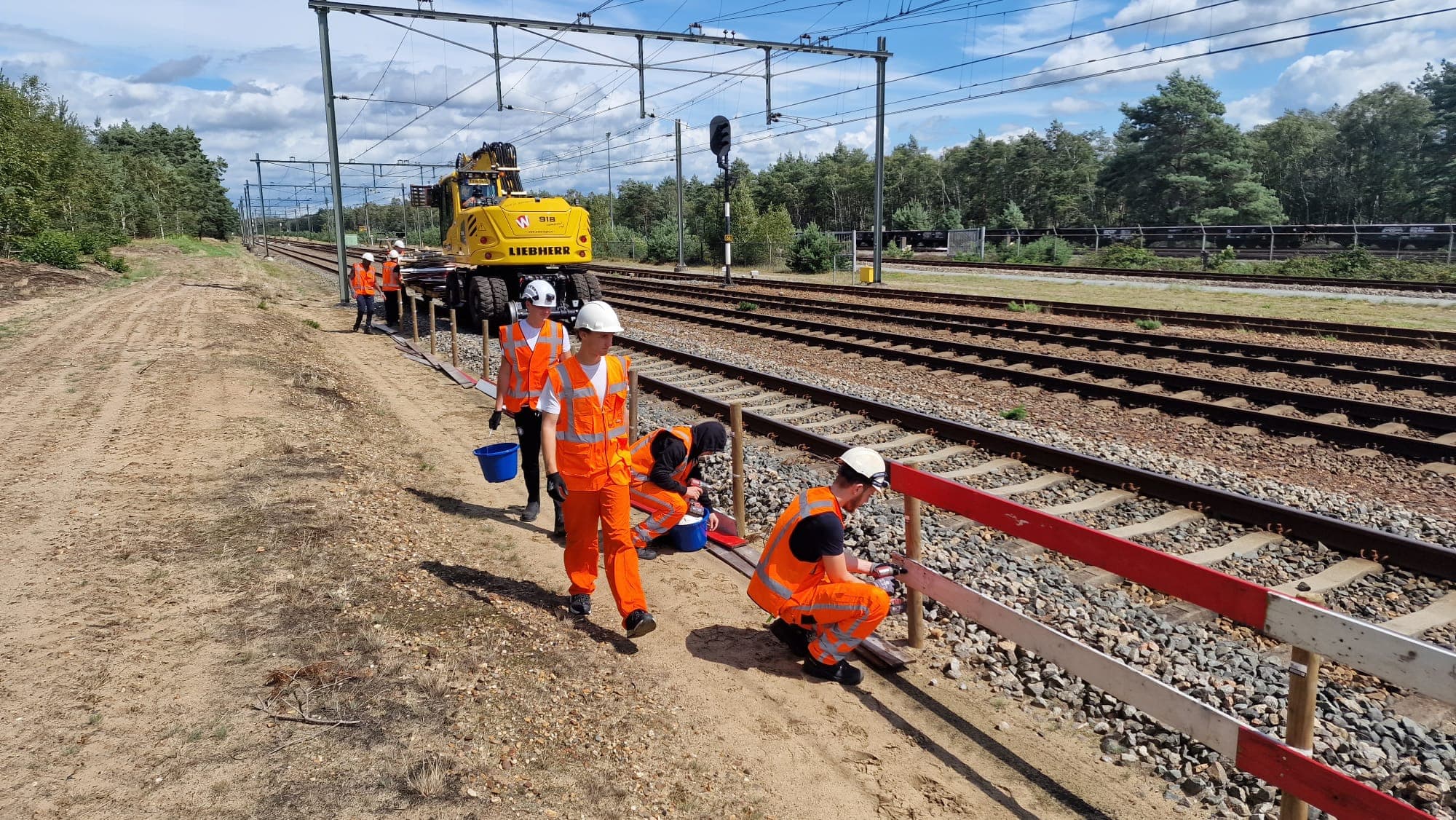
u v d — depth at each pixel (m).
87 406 9.02
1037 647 3.75
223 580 4.67
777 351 14.41
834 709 3.99
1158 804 3.35
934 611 4.95
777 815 3.21
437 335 17.30
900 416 9.16
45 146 32.78
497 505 6.85
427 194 20.53
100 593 4.45
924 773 3.52
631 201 110.75
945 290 25.28
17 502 5.89
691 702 3.97
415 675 3.79
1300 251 39.62
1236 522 6.18
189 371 11.12
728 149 26.88
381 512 6.22
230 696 3.52
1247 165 62.06
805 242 36.03
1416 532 6.09
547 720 3.62
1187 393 10.38
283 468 6.98
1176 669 4.22
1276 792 3.34
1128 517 6.43
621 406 4.40
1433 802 3.30
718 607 5.07
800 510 4.18
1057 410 9.96
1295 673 2.70
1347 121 75.06
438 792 3.00
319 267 46.19
